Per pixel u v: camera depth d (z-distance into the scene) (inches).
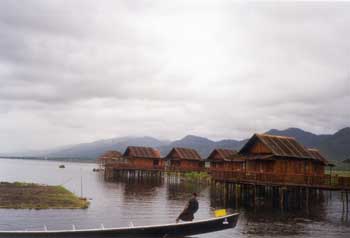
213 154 3417.8
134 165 3885.3
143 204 1786.4
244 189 1994.3
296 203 1857.8
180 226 951.6
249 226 1219.2
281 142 1903.3
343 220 1376.7
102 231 910.4
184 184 3132.4
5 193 1851.6
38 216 1343.5
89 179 3676.2
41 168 6825.8
